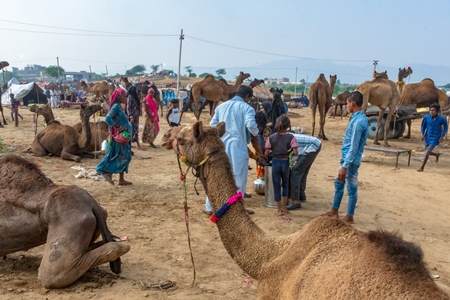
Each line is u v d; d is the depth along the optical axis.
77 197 4.73
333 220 2.99
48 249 4.55
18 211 4.79
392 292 2.23
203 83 21.59
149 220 7.18
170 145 4.13
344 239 2.79
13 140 14.78
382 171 12.56
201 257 5.79
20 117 21.44
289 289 2.87
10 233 4.75
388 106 16.81
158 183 9.72
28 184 4.86
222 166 3.79
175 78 92.25
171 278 5.09
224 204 3.67
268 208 8.29
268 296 3.15
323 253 2.80
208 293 4.76
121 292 4.59
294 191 8.34
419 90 19.75
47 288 4.52
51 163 11.14
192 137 3.88
